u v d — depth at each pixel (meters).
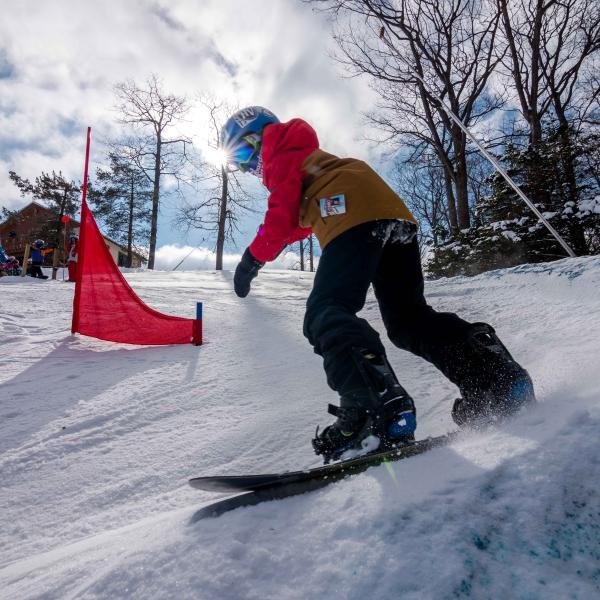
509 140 15.57
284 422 1.90
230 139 1.64
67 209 34.75
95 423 2.00
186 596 0.58
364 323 1.12
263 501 0.79
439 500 0.68
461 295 4.36
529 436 0.83
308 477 0.82
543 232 9.34
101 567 0.71
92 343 3.67
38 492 1.44
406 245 1.42
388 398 1.00
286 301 5.90
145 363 3.04
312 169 1.40
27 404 2.25
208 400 2.25
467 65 16.14
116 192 32.09
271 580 0.59
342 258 1.26
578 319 2.73
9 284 8.10
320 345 1.17
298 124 1.49
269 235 1.39
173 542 0.68
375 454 0.89
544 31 15.02
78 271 3.93
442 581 0.55
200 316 3.57
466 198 15.05
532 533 0.61
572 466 0.71
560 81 15.05
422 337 1.32
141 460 1.63
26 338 3.79
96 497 1.39
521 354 2.21
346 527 0.66
